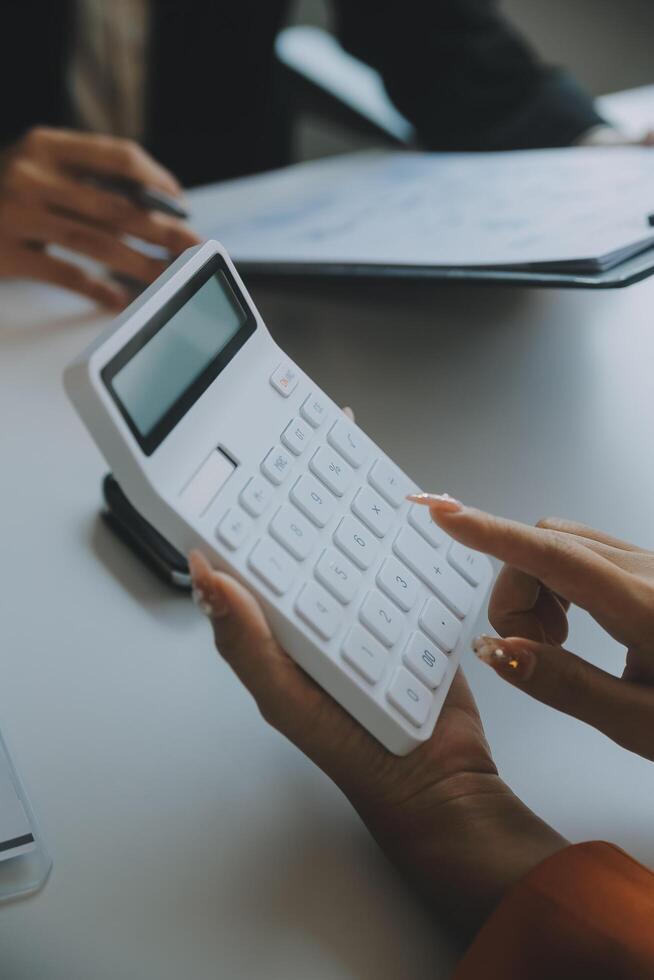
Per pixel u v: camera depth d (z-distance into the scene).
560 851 0.26
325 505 0.33
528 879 0.25
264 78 1.23
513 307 0.65
